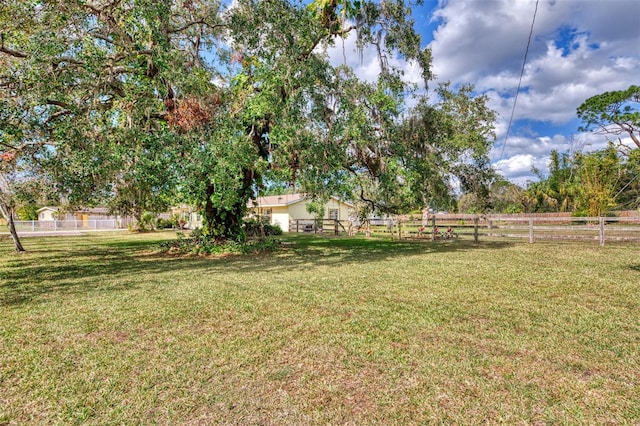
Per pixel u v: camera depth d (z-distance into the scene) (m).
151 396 2.46
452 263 8.30
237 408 2.31
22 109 6.77
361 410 2.27
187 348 3.30
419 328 3.75
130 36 8.80
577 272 6.80
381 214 14.37
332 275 6.97
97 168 7.57
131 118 8.48
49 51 6.63
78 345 3.41
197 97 8.77
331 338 3.49
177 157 8.70
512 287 5.62
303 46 9.54
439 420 2.15
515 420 2.13
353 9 9.11
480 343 3.32
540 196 32.78
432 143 12.28
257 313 4.40
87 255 11.38
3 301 5.18
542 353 3.08
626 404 2.27
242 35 9.62
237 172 9.42
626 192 26.36
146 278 6.96
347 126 9.30
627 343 3.26
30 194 9.11
